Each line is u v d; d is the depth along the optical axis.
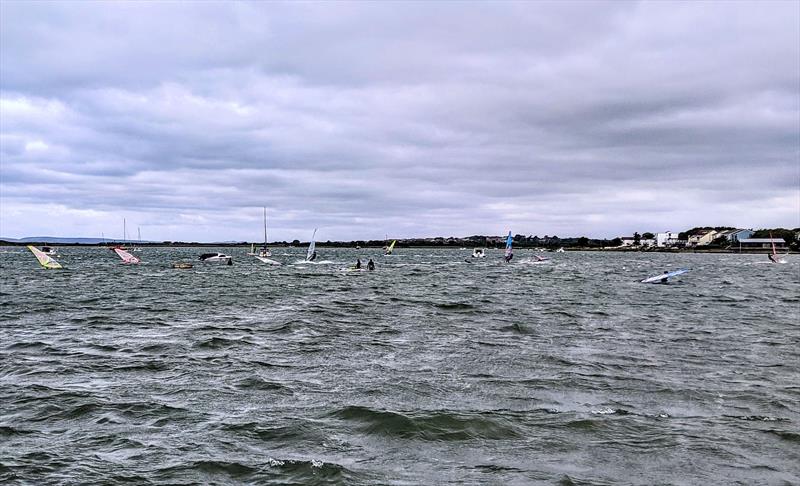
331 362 19.58
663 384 16.78
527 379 17.28
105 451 11.48
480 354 21.09
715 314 34.41
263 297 43.62
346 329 27.06
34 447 11.67
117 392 15.67
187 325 28.20
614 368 18.88
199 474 10.42
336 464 10.84
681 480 10.34
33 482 10.05
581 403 14.84
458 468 10.81
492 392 15.80
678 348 22.61
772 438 12.36
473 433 12.56
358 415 13.62
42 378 17.20
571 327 28.28
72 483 10.03
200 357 20.27
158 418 13.48
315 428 12.83
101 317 31.42
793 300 44.09
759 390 16.16
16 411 13.92
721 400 15.17
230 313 33.22
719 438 12.34
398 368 18.70
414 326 28.23
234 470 10.60
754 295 48.59
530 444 12.00
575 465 10.98
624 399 15.24
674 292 51.22
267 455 11.32
